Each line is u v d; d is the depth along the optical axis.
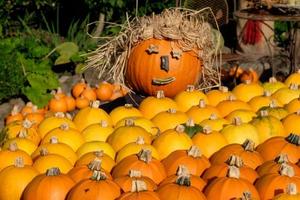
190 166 4.16
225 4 8.94
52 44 11.76
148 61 6.21
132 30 6.32
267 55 10.64
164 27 6.23
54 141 4.52
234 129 4.79
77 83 10.45
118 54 6.44
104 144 4.58
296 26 9.08
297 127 4.96
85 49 11.73
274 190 3.83
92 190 3.68
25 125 4.94
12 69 9.77
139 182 3.62
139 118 5.03
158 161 4.17
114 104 7.10
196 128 4.79
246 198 3.54
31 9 13.09
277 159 4.13
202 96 5.67
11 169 4.08
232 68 9.54
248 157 4.27
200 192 3.71
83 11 13.04
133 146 4.43
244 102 5.54
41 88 9.70
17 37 11.52
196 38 6.27
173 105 5.48
